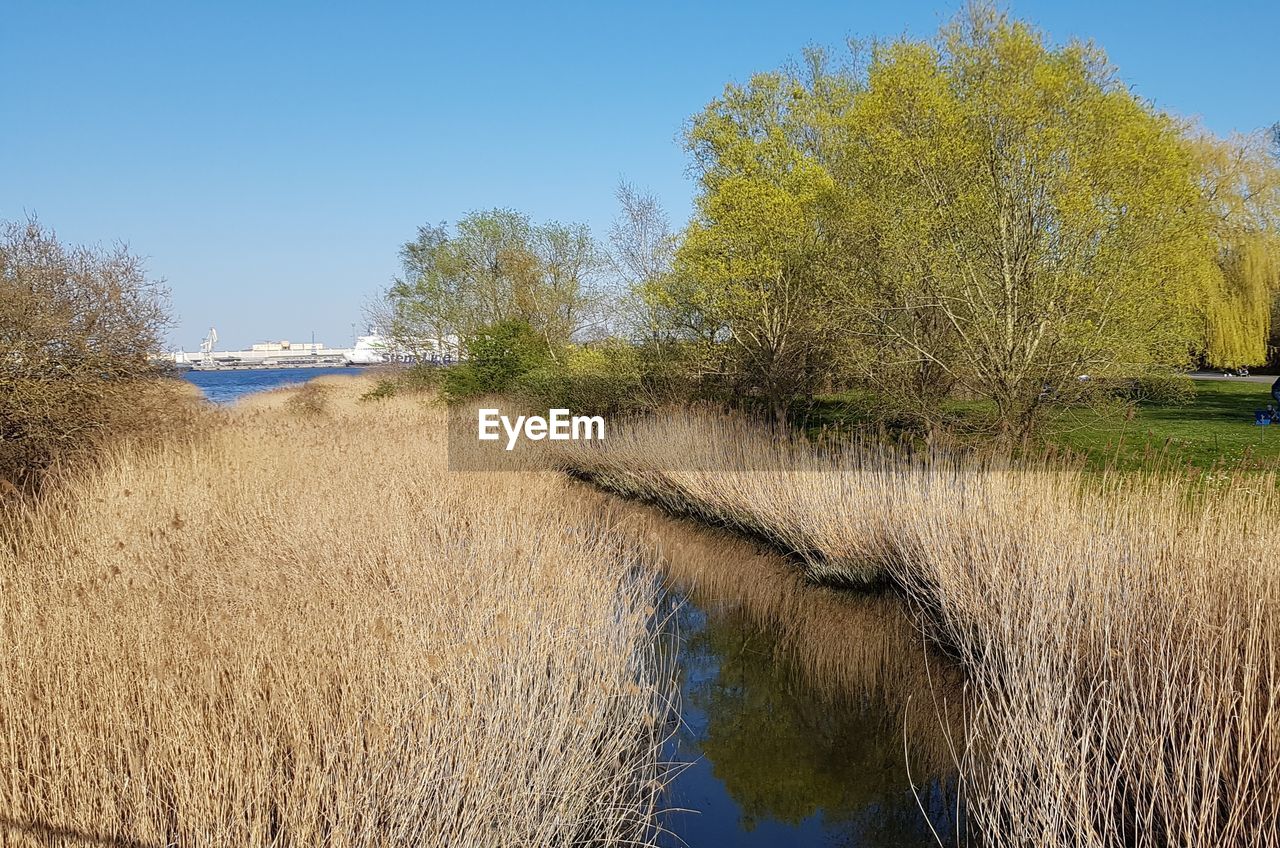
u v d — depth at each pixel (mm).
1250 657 4148
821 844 4809
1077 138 10781
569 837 4418
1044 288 11047
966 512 8180
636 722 5691
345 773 4156
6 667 4387
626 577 8391
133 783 3777
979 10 11609
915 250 11555
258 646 4844
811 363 16609
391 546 7508
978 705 6133
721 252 16891
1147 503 6922
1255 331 25078
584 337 24953
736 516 12094
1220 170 23875
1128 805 4398
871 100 12414
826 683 7223
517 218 31609
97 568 6480
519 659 5309
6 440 9844
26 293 10102
